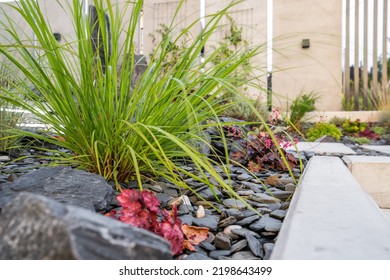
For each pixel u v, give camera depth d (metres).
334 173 1.77
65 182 1.25
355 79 8.47
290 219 0.94
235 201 1.40
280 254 0.69
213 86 1.46
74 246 0.53
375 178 2.12
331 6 8.33
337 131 6.09
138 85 1.46
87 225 0.57
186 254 1.01
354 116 7.62
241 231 1.17
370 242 0.75
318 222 0.89
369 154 3.76
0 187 1.28
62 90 1.42
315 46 8.45
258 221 1.26
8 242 0.57
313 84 8.48
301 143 4.49
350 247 0.72
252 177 2.01
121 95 1.40
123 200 0.99
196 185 1.65
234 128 2.61
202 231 1.14
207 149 2.38
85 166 1.58
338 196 1.21
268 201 1.54
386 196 2.10
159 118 1.50
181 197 1.42
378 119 7.49
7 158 2.23
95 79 1.47
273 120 3.32
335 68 8.39
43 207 0.57
